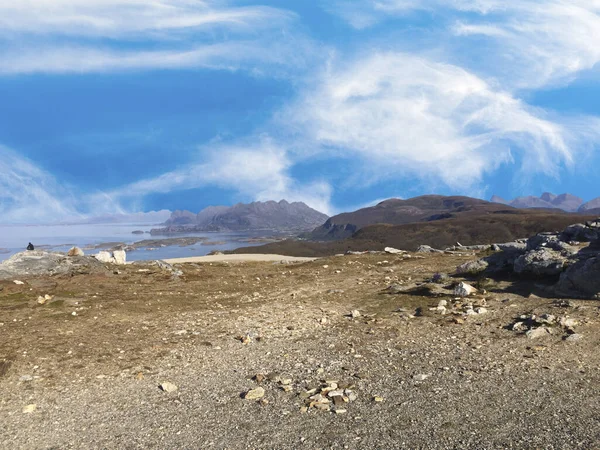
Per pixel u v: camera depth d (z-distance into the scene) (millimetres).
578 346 11500
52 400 10234
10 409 9812
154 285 24516
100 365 12367
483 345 12406
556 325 13156
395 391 9773
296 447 7637
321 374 11195
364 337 14172
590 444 7008
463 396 9211
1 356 12961
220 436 8227
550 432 7488
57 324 16453
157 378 11438
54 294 20953
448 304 17141
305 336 14734
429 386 9891
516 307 15758
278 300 20969
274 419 8773
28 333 15250
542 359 10930
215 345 14102
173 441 8156
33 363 12477
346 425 8297
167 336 15133
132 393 10523
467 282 20156
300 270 30438
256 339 14609
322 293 21984
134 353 13352
